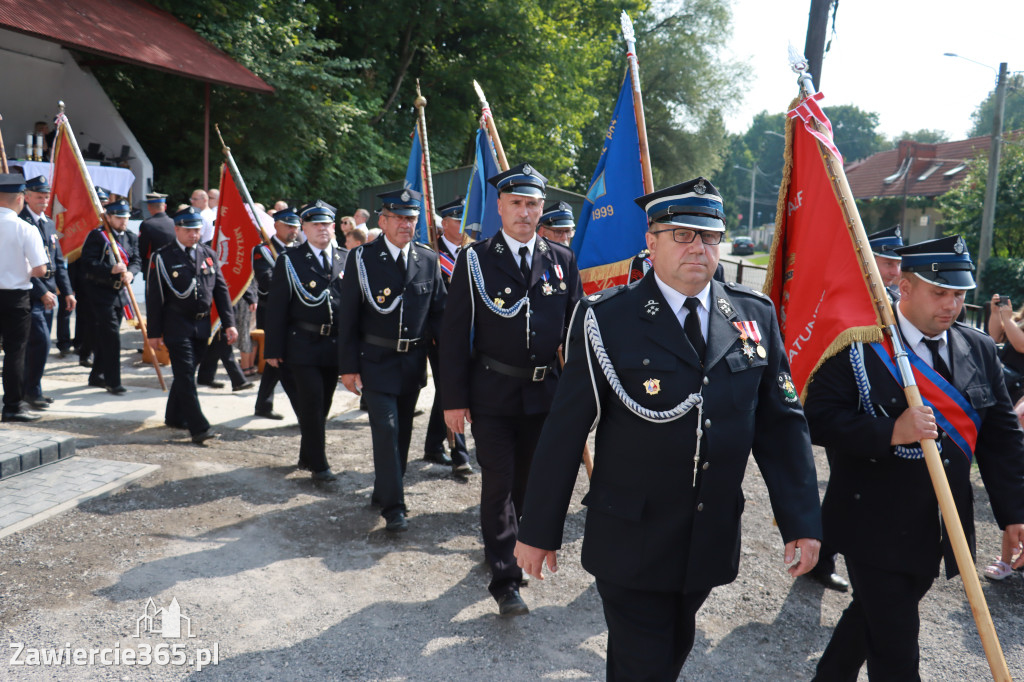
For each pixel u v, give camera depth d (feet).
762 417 8.34
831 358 10.04
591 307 8.27
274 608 12.38
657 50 118.32
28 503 15.53
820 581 14.28
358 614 12.33
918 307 9.71
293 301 18.15
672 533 7.84
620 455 7.97
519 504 14.05
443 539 15.43
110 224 25.22
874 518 9.41
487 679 10.75
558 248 14.11
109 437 20.71
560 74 80.12
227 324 22.13
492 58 75.31
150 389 26.48
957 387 9.64
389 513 15.40
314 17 61.98
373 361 15.94
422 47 74.18
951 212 92.84
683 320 8.13
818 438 9.82
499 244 13.48
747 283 57.47
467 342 13.29
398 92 73.77
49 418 22.15
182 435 21.50
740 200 318.86
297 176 59.36
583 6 91.56
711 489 7.79
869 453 9.30
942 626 13.03
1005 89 68.08
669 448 7.81
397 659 11.14
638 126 16.81
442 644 11.59
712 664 11.55
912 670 9.38
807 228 11.23
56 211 26.04
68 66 52.70
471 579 13.75
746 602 13.55
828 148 10.82
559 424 8.20
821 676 10.07
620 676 8.08
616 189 17.31
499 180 13.35
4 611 11.78
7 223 20.63
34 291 22.91
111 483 16.84
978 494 19.98
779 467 8.12
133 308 25.30
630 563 7.88
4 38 48.83
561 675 10.93
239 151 57.82
